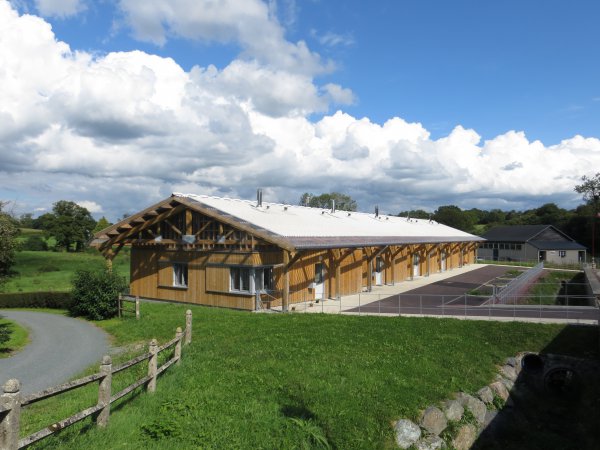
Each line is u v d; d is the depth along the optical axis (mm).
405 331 15930
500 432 11852
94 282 21062
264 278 21812
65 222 69812
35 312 24828
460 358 13672
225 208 23703
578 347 15016
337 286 24953
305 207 35000
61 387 6391
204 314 19125
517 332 16047
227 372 10945
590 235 70062
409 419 9867
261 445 7910
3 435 5422
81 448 6758
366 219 38531
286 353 12828
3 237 17094
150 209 24016
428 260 38688
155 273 25406
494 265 51688
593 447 11766
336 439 8648
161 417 8289
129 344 15523
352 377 11180
